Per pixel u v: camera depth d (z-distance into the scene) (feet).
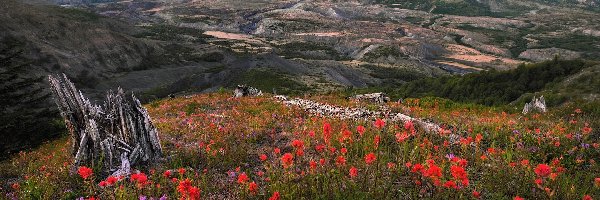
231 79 620.08
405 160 33.30
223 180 32.76
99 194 30.94
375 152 35.60
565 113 70.33
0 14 638.53
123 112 39.42
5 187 37.04
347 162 32.07
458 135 45.09
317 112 66.18
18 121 81.87
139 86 614.34
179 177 33.73
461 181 24.29
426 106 92.38
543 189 25.84
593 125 49.21
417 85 406.41
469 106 94.73
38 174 38.65
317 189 25.96
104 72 653.30
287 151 41.42
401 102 97.50
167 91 564.30
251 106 78.89
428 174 23.66
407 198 26.13
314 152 37.81
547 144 38.78
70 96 40.63
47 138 86.58
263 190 28.09
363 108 70.33
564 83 318.04
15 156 68.03
